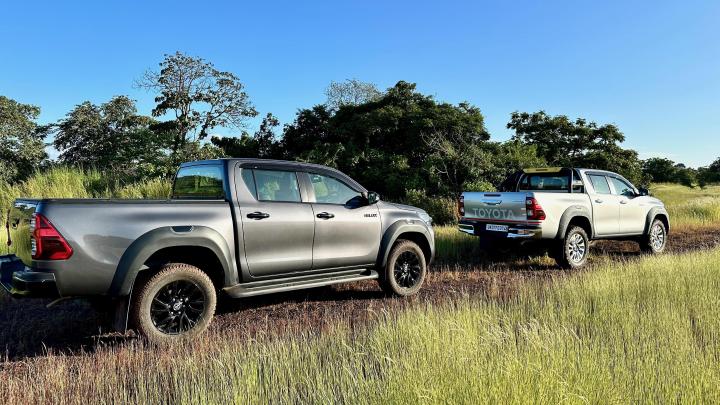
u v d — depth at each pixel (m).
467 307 4.91
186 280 4.78
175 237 4.66
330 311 5.94
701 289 5.82
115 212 4.45
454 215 18.78
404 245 6.81
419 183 24.50
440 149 26.31
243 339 4.75
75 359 4.27
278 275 5.54
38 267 4.13
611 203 10.02
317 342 4.31
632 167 34.09
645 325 4.53
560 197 9.06
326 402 3.09
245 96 40.50
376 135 30.42
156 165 21.58
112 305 4.80
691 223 16.73
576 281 6.41
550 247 9.29
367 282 7.80
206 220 4.94
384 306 6.14
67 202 4.27
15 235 4.84
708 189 53.97
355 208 6.33
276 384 3.46
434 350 3.61
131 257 4.42
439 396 2.85
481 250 10.74
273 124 36.06
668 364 3.49
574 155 35.66
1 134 32.31
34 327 5.34
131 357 4.16
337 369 3.68
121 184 18.39
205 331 5.06
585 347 3.67
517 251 10.87
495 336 3.97
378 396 3.03
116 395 3.43
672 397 3.01
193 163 5.91
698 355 3.65
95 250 4.29
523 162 25.38
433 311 4.89
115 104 42.19
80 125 41.56
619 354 3.78
